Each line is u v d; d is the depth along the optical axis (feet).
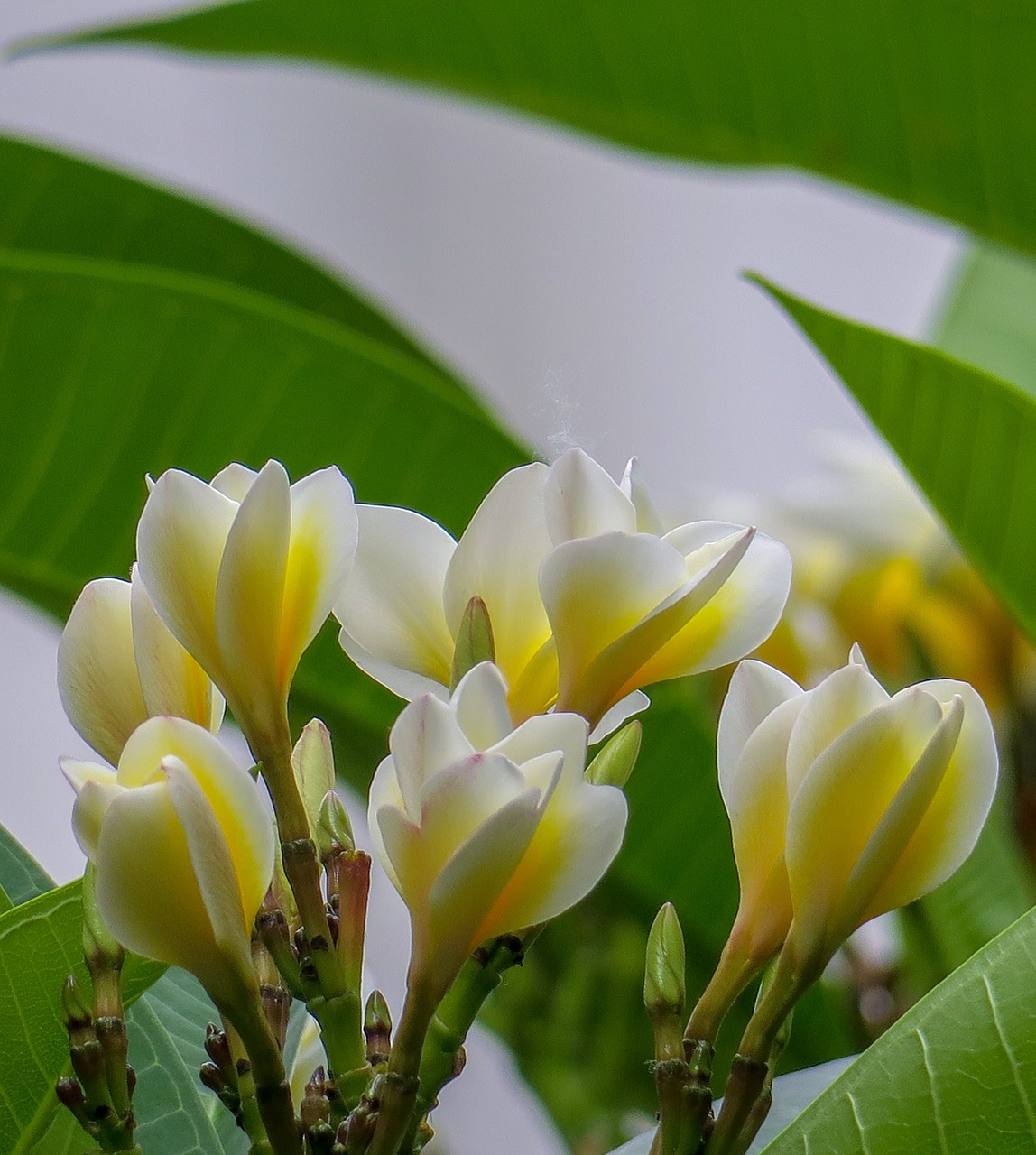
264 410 4.73
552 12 4.56
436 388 4.62
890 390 4.30
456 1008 3.57
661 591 3.63
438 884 3.50
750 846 3.62
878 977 4.64
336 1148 3.54
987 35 4.46
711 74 4.75
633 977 4.84
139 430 4.72
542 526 3.67
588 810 3.52
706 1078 3.58
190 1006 4.10
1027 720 5.15
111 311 4.54
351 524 3.64
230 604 3.60
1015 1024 3.61
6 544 4.84
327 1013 3.60
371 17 4.50
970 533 4.40
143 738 3.51
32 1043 3.71
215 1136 3.85
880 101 4.74
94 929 3.60
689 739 5.01
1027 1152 3.59
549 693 3.67
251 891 3.53
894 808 3.57
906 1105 3.61
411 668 3.69
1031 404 4.27
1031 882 4.91
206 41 4.42
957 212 4.95
